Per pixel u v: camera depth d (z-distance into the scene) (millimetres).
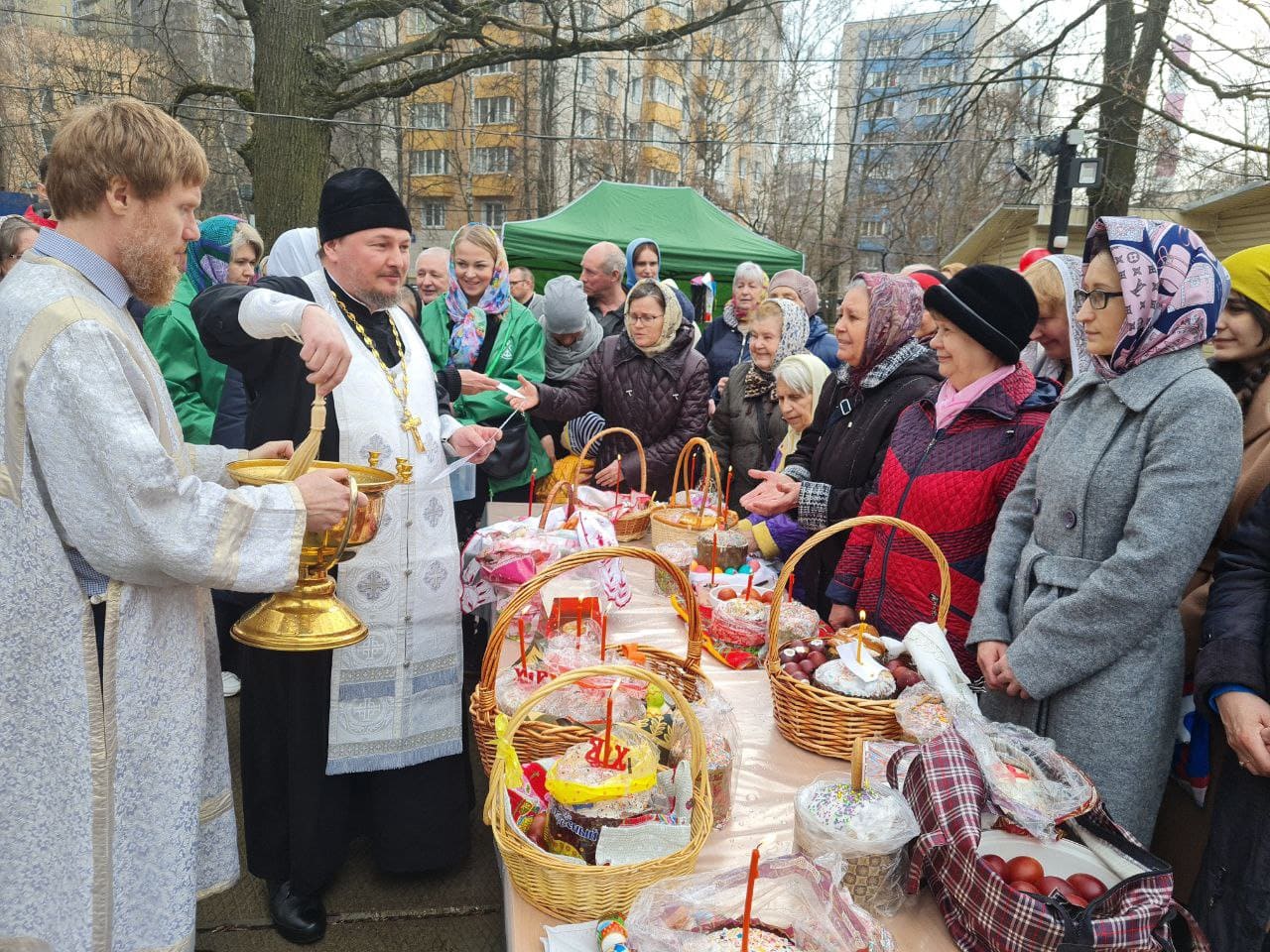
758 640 2111
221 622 3541
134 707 1435
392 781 2170
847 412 2516
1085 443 1660
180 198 1450
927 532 2029
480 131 23109
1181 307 1550
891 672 1737
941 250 20188
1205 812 1745
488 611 2887
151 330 3312
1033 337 2369
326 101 10328
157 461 1340
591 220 8914
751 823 1465
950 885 1187
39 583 1351
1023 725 1717
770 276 9000
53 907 1374
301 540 1447
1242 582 1574
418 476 2059
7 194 9914
